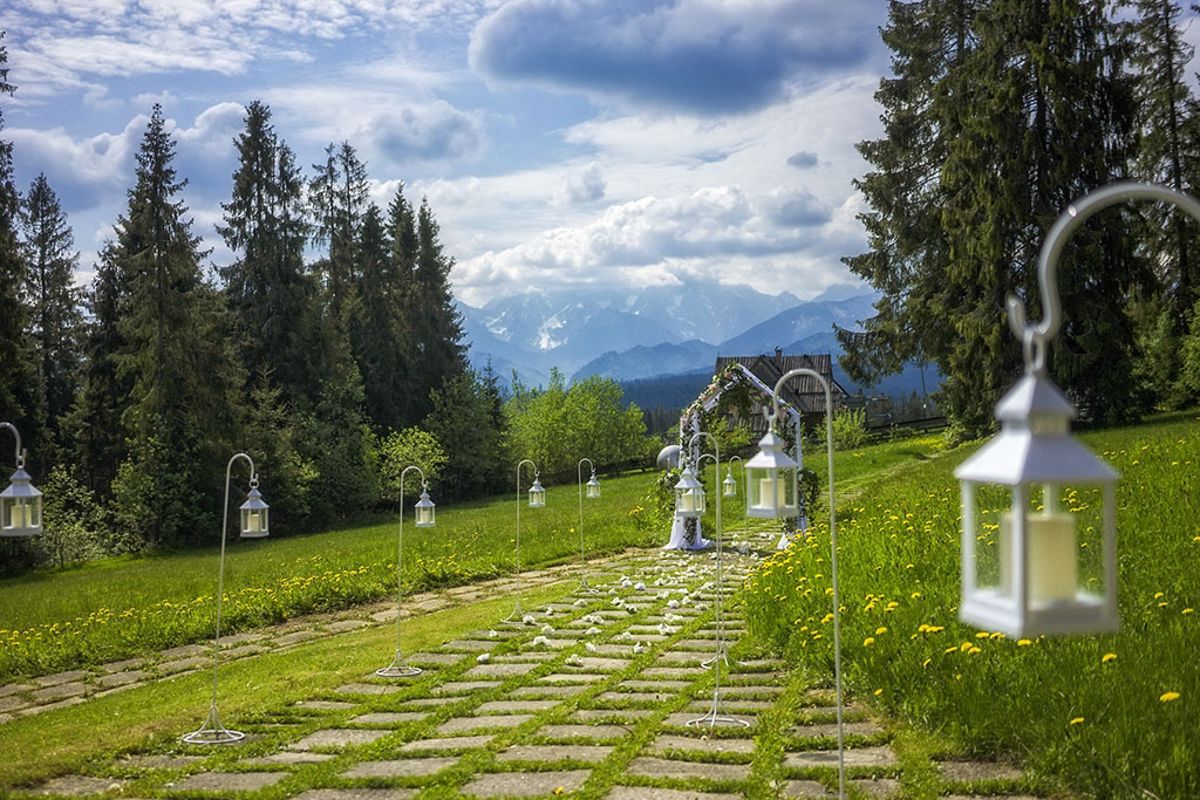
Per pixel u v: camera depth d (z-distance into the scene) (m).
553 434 61.03
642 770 6.64
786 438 21.00
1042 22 28.14
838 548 12.78
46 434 39.06
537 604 14.31
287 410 46.44
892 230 35.31
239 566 22.97
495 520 30.48
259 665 11.23
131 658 12.53
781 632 9.98
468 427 55.44
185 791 6.61
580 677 9.57
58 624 14.27
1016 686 6.85
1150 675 6.59
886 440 48.28
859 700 7.95
